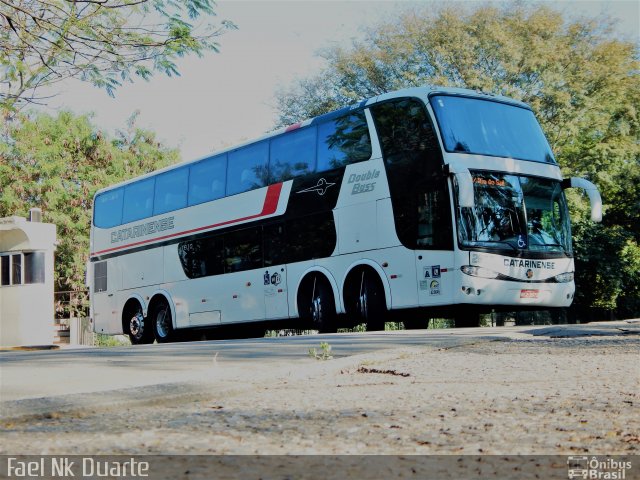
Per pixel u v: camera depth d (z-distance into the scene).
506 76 37.66
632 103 39.31
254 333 21.19
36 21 9.05
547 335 11.37
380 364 7.27
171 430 3.44
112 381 6.02
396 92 16.47
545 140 17.08
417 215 15.66
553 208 16.50
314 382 5.70
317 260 17.36
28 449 3.02
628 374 5.77
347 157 17.09
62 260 43.66
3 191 42.81
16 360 9.02
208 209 20.27
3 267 32.12
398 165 16.08
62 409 3.99
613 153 38.06
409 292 15.64
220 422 3.67
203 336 22.11
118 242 23.23
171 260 21.23
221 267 19.69
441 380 5.70
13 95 9.38
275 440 3.12
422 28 39.25
